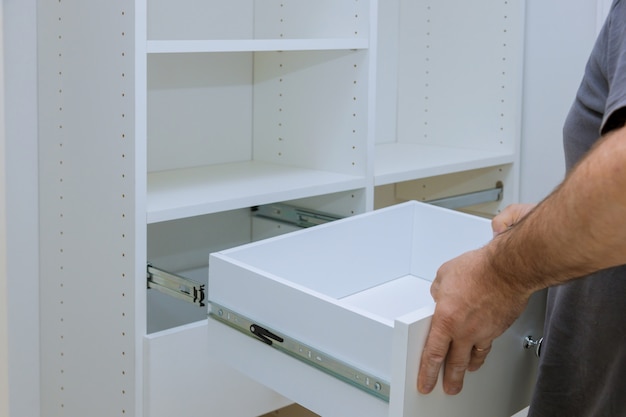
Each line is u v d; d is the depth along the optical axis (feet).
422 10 7.14
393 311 4.46
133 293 4.57
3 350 5.08
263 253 4.07
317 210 6.06
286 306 3.32
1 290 4.99
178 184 5.43
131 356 4.64
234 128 6.34
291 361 3.34
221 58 6.18
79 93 4.77
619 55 2.89
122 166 4.52
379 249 4.73
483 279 2.88
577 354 3.36
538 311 3.59
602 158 2.45
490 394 3.37
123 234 4.59
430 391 2.89
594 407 3.34
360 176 5.66
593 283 3.25
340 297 4.54
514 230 2.83
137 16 4.31
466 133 6.98
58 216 5.09
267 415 6.97
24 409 5.43
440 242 4.78
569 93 6.37
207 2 5.99
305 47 5.10
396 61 7.36
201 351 4.82
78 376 5.11
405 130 7.43
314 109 5.91
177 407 4.75
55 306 5.23
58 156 5.01
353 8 5.52
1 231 4.92
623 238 2.48
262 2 6.18
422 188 7.36
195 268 6.40
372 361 2.97
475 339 2.93
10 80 5.03
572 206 2.53
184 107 6.04
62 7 4.81
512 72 6.59
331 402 3.17
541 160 6.64
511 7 6.52
